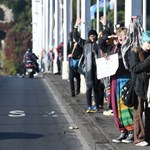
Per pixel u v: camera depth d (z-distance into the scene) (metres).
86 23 23.73
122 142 12.11
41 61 59.50
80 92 24.22
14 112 19.31
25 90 28.94
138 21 11.66
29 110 19.89
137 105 11.45
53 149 12.89
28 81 37.28
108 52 12.97
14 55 125.50
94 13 31.91
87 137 13.69
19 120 17.39
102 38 13.22
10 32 128.00
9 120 17.38
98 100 17.42
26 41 125.44
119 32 12.46
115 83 12.22
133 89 11.29
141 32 11.59
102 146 11.80
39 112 19.36
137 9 15.03
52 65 50.62
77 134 14.89
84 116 16.44
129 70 11.71
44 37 67.56
